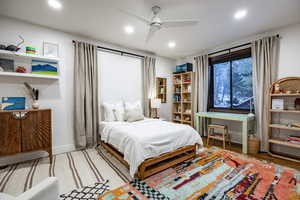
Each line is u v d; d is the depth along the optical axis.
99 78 3.48
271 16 2.44
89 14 2.38
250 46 3.31
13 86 2.48
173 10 2.27
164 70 4.91
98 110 3.37
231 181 1.93
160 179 1.98
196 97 4.32
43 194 0.94
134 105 3.73
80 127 3.06
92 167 2.32
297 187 1.79
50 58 2.66
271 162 2.50
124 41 3.54
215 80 4.18
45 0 2.02
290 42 2.75
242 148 3.22
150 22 2.17
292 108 2.74
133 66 4.10
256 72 3.12
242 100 3.65
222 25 2.75
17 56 2.51
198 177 2.03
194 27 2.84
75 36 3.13
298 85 2.66
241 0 2.03
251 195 1.65
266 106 2.96
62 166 2.35
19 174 2.09
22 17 2.45
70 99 3.05
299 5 2.13
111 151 2.64
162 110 4.81
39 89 2.71
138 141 1.99
